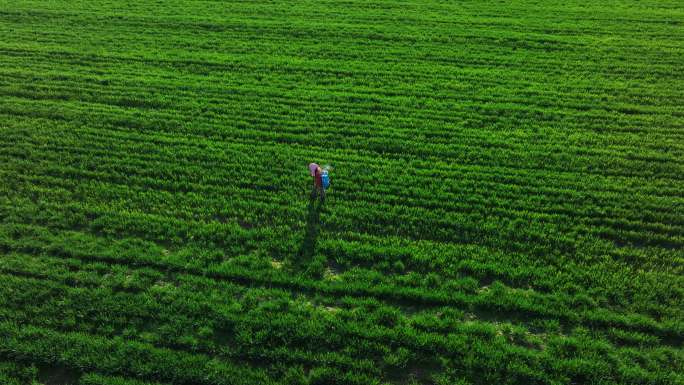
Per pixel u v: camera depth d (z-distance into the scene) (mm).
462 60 22891
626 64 22234
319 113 18625
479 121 18188
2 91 19719
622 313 10938
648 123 17891
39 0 29625
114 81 20703
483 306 11133
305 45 24391
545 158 16062
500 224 13336
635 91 20047
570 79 21125
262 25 26484
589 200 14195
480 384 9625
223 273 11898
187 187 14805
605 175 15344
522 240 12883
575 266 12094
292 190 14578
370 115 18656
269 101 19578
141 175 15367
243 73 21672
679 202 14125
